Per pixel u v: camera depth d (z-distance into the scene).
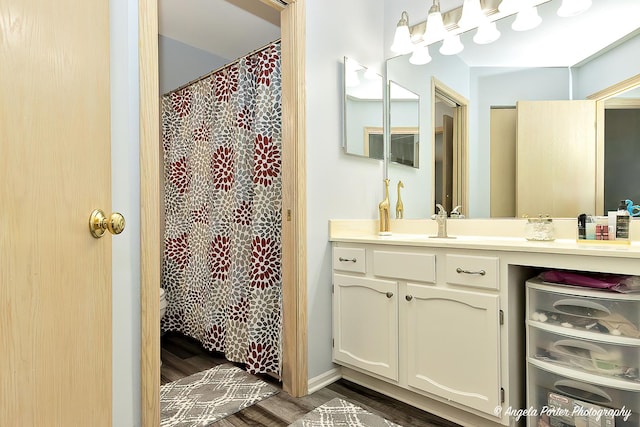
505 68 2.04
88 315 0.76
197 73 3.35
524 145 1.97
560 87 1.87
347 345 2.04
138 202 1.32
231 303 2.38
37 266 0.62
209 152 2.76
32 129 0.61
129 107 1.30
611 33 1.72
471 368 1.55
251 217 2.36
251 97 2.41
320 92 2.09
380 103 2.52
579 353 1.36
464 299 1.57
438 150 2.29
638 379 1.24
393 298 1.83
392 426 1.64
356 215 2.33
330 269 2.14
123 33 1.28
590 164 1.78
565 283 1.43
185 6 2.67
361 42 2.39
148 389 1.33
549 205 1.88
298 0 1.94
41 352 0.62
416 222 2.38
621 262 1.21
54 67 0.67
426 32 2.24
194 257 2.87
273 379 2.15
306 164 1.99
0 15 0.54
